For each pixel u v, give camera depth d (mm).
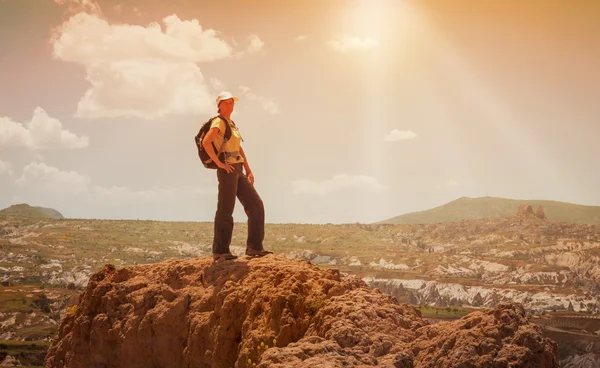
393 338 10609
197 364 13070
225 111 14797
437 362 9594
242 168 14914
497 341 9648
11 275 121312
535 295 137125
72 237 153000
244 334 12281
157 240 159500
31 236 153875
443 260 175125
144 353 13656
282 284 12484
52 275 125250
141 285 14438
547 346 9641
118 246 153375
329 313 11328
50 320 71875
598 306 130125
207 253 156000
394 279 156000
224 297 13141
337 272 12938
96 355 13961
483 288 144000
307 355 9422
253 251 14891
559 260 181375
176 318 13664
